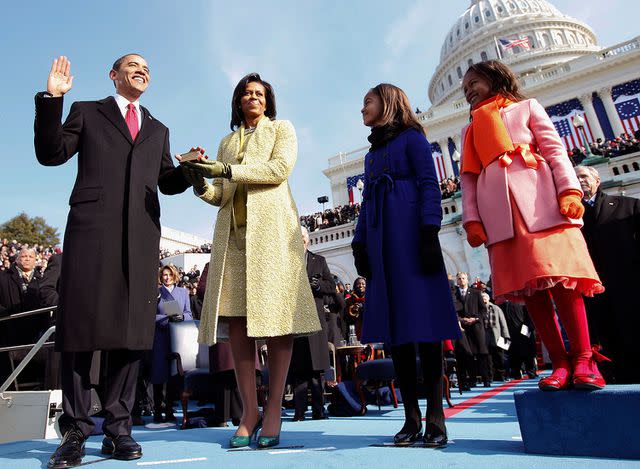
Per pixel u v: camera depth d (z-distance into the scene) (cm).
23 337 443
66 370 207
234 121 287
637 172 1508
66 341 192
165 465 179
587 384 170
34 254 507
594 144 2075
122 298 205
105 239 208
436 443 199
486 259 1588
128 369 218
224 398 410
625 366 316
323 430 317
